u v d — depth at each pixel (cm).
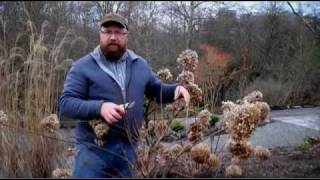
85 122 323
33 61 391
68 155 366
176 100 346
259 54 1653
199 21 1780
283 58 1593
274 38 1728
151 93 355
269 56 1652
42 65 394
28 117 374
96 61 330
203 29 1764
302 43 1455
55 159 370
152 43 1611
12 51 443
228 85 678
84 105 303
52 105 397
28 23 523
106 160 317
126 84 330
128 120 322
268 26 1756
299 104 1300
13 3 880
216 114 428
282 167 339
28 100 380
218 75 723
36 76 389
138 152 323
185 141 363
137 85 334
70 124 393
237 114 288
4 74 411
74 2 1365
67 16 1283
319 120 732
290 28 1708
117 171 317
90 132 322
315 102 1272
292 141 545
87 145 319
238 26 1775
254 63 1518
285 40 1697
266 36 1738
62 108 320
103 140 317
